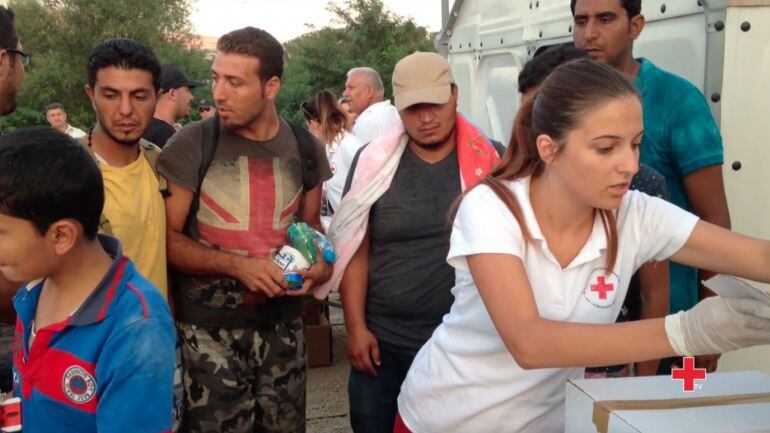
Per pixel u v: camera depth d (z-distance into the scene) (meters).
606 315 1.64
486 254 1.52
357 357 2.76
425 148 2.69
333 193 4.88
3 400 1.74
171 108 5.13
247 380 2.79
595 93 1.38
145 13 29.58
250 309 2.72
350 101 6.77
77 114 28.56
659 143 2.61
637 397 1.37
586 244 1.59
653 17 3.03
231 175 2.68
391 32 27.53
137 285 1.56
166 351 1.53
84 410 1.53
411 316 2.69
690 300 2.58
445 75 2.62
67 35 28.59
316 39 27.47
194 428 2.75
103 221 2.41
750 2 2.62
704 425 1.24
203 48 33.44
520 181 1.60
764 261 1.52
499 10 4.54
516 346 1.44
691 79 2.81
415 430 1.93
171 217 2.70
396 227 2.66
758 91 2.67
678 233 1.61
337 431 4.11
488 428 1.76
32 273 1.47
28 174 1.40
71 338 1.52
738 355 2.77
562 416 1.75
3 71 2.30
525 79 2.41
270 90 2.69
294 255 2.61
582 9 2.69
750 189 2.72
